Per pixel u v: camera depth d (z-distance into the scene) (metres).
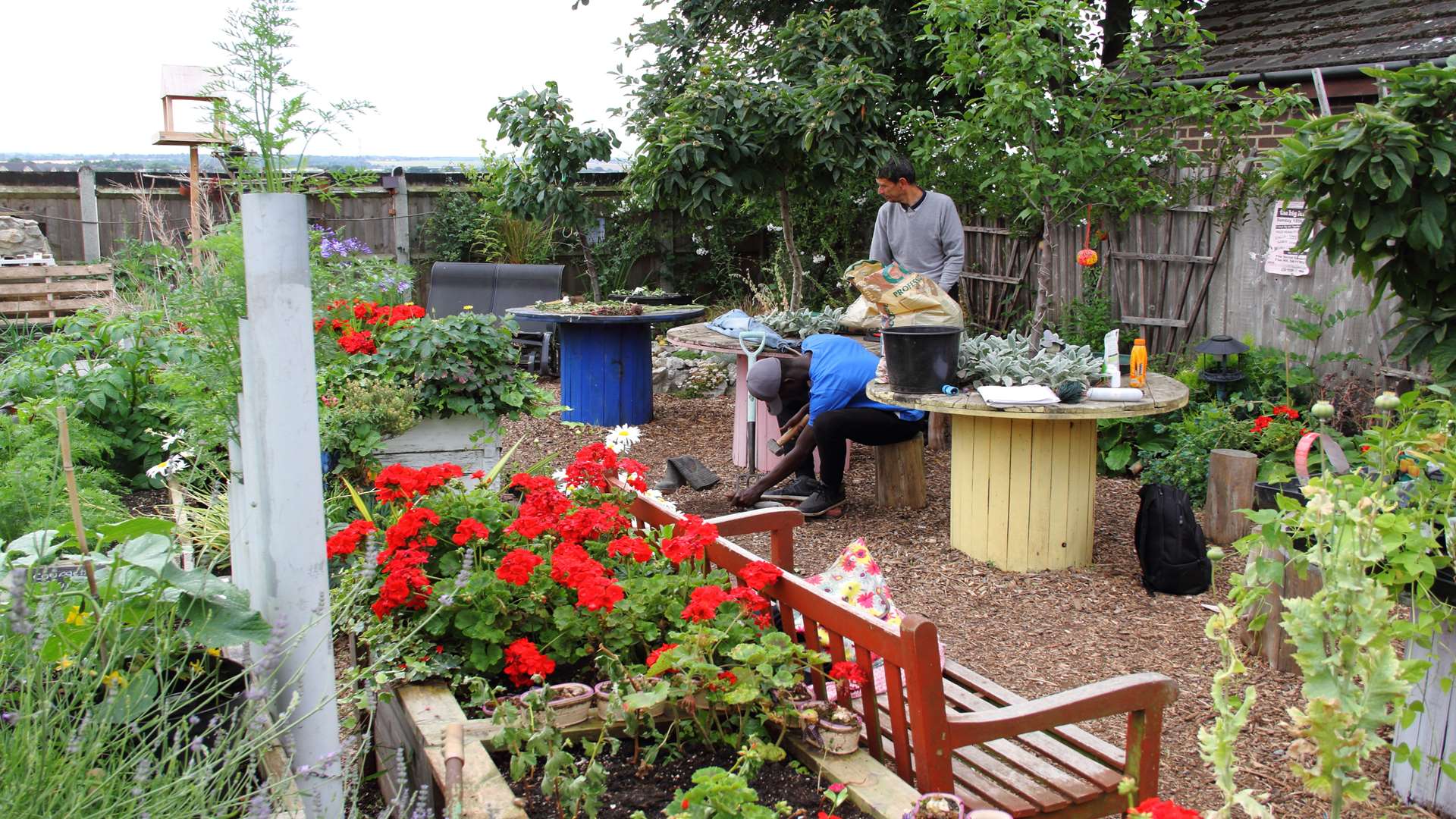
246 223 1.83
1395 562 2.41
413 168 12.70
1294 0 7.97
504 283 10.55
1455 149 3.32
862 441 5.61
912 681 2.00
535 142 9.35
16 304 9.29
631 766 2.26
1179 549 4.45
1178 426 6.18
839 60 8.80
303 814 1.96
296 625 1.95
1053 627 4.21
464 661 2.51
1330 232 3.66
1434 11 6.85
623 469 3.20
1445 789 2.82
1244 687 3.62
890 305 5.38
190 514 3.63
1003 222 8.53
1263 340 6.72
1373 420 5.56
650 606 2.55
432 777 2.18
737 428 6.82
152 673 2.00
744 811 1.79
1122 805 2.30
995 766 2.38
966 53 6.23
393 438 4.96
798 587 2.40
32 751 1.59
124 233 10.66
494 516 2.84
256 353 1.87
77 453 4.29
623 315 7.70
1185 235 7.12
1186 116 6.52
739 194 7.64
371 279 6.59
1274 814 2.88
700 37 10.98
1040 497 4.75
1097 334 7.35
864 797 2.04
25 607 1.69
